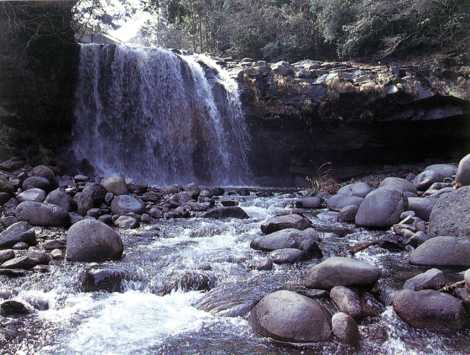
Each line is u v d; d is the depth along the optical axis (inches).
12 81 491.2
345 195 402.0
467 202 263.6
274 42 827.4
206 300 187.8
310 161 643.5
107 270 205.5
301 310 157.1
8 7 484.7
